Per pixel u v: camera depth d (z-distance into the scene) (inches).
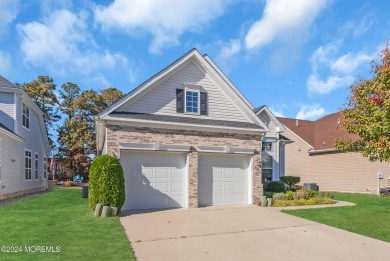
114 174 459.5
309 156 1163.3
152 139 522.9
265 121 973.8
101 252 273.9
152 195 522.0
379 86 427.2
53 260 249.6
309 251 301.1
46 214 457.1
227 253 289.0
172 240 326.0
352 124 478.3
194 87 585.6
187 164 545.6
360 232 375.9
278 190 823.1
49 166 1659.7
